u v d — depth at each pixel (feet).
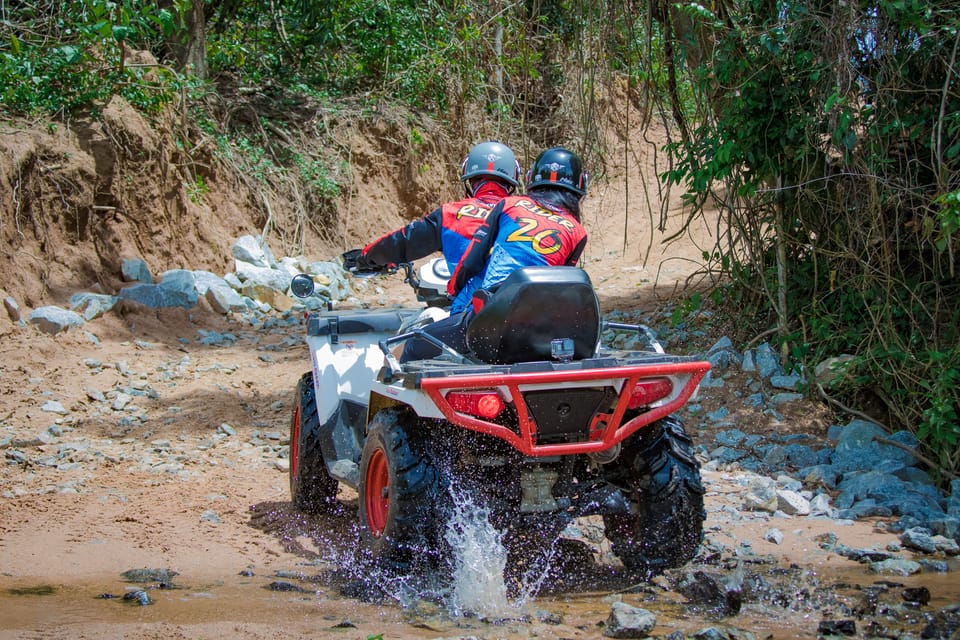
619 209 52.21
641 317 32.83
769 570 15.98
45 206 33.32
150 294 34.37
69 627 12.82
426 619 13.60
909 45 23.04
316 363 18.93
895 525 18.65
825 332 25.55
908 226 24.48
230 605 14.08
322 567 16.38
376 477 15.88
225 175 42.32
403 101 52.21
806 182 23.99
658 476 15.31
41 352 29.37
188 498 20.35
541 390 14.12
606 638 12.82
